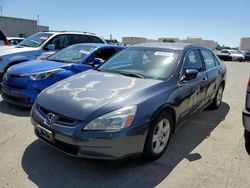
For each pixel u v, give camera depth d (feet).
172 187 9.98
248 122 12.01
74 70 19.45
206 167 11.51
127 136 10.05
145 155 11.26
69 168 10.95
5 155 11.80
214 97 19.25
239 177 10.84
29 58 25.54
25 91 17.46
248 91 12.14
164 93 11.98
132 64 14.69
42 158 11.64
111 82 12.46
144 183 10.16
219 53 118.73
